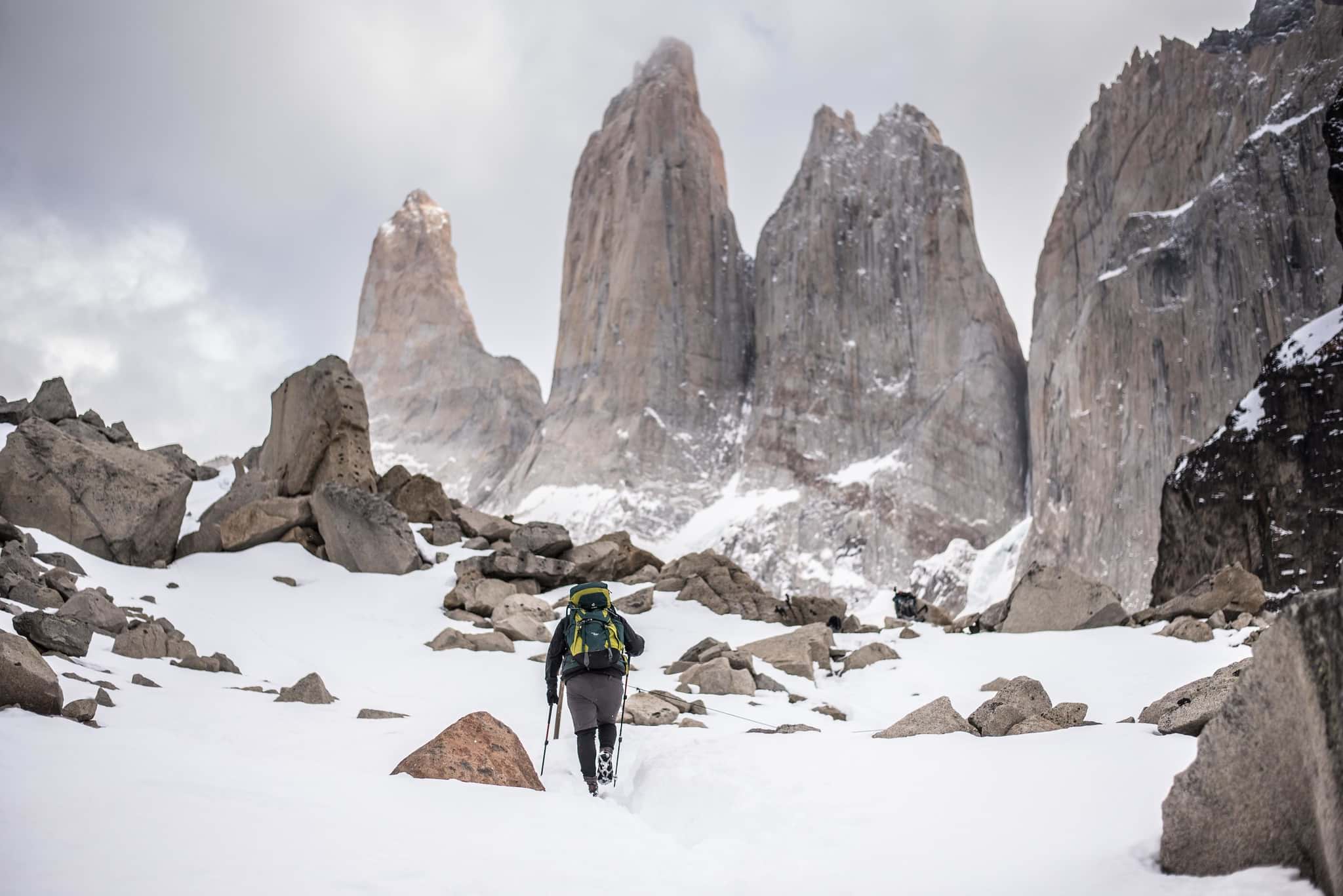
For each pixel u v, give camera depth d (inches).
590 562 684.1
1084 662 444.1
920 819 179.8
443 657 474.6
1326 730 111.0
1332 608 113.6
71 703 252.1
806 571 4256.9
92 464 610.9
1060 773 194.9
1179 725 226.1
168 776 182.9
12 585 421.7
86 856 131.4
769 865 165.3
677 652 525.0
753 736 288.2
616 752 301.3
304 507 705.6
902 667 475.5
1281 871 119.4
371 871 141.4
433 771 226.8
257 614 539.8
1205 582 553.3
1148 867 135.5
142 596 528.1
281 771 207.5
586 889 146.3
